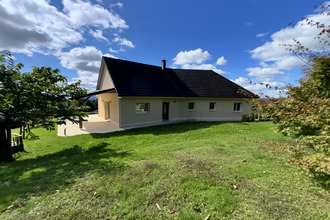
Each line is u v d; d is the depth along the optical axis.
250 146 6.23
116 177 3.54
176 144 6.93
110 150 6.50
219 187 2.99
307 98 3.22
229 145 6.42
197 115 16.34
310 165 2.29
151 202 2.61
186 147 6.31
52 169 4.42
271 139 7.45
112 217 2.28
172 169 3.88
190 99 16.03
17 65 5.77
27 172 4.25
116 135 9.55
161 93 14.02
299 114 2.70
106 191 2.96
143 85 13.69
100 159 5.12
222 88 17.36
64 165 4.71
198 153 5.35
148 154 5.46
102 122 14.99
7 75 5.20
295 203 2.49
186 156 5.07
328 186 2.31
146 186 3.12
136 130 11.00
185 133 9.79
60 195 2.89
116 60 14.62
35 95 5.94
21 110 6.09
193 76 18.53
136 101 12.80
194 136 8.91
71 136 9.59
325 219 2.11
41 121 7.03
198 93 16.25
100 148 6.86
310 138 2.34
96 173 3.86
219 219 2.21
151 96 12.95
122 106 12.04
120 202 2.62
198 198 2.68
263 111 3.38
